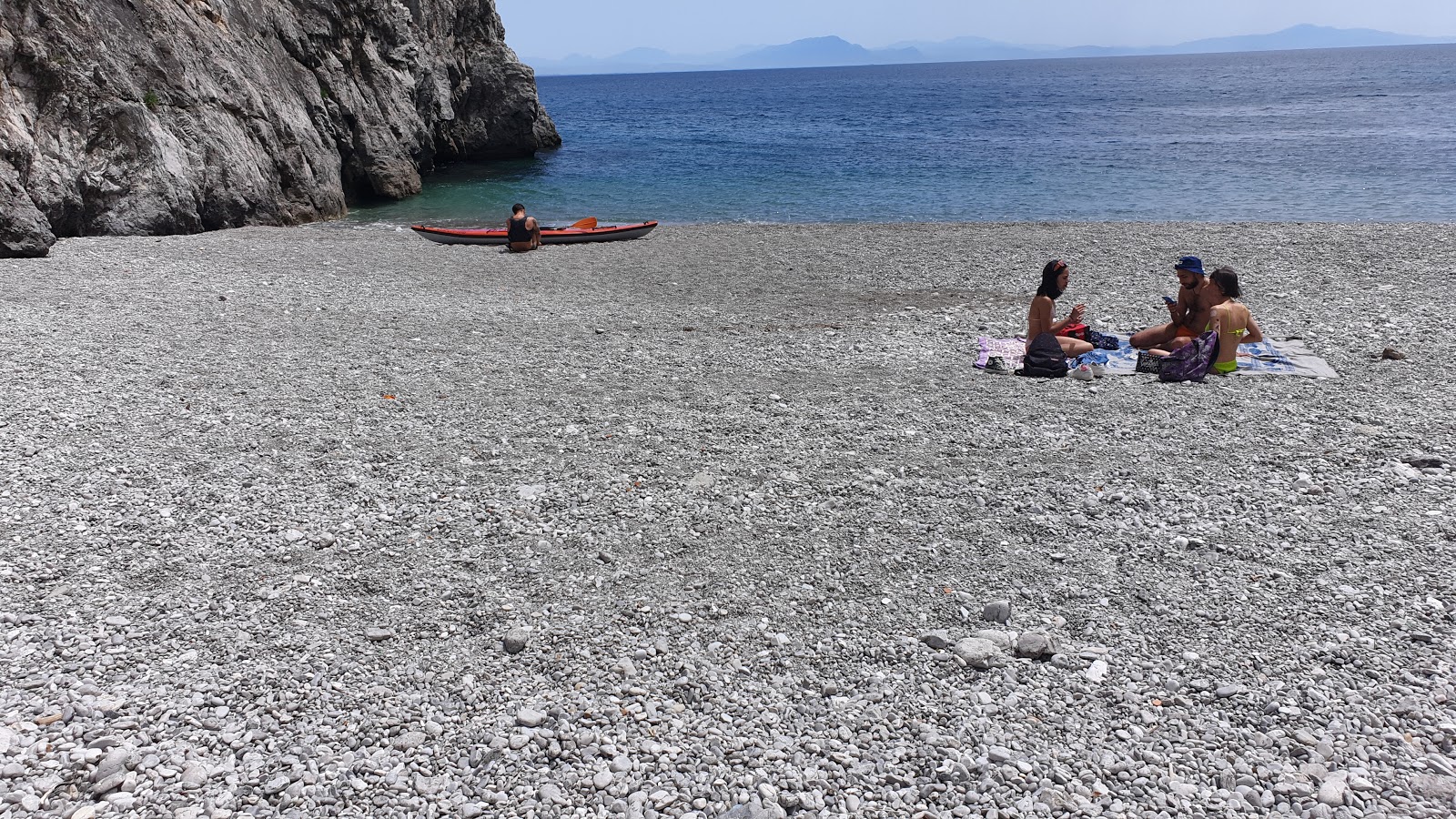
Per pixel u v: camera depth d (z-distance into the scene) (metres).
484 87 52.06
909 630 6.21
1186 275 11.61
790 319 15.14
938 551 7.18
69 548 7.01
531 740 5.16
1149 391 10.80
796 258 21.34
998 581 6.77
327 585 6.68
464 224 30.00
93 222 23.14
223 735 5.12
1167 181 36.62
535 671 5.79
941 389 11.02
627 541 7.39
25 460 8.50
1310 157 42.81
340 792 4.73
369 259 21.22
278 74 30.86
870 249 22.34
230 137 27.14
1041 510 7.81
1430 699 5.32
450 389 11.12
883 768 4.92
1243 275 17.61
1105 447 9.12
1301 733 5.07
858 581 6.80
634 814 4.60
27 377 10.90
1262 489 8.12
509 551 7.22
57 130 22.48
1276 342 12.73
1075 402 10.46
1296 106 84.56
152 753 4.96
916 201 33.66
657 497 8.15
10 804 4.52
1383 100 88.94
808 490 8.28
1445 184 33.53
